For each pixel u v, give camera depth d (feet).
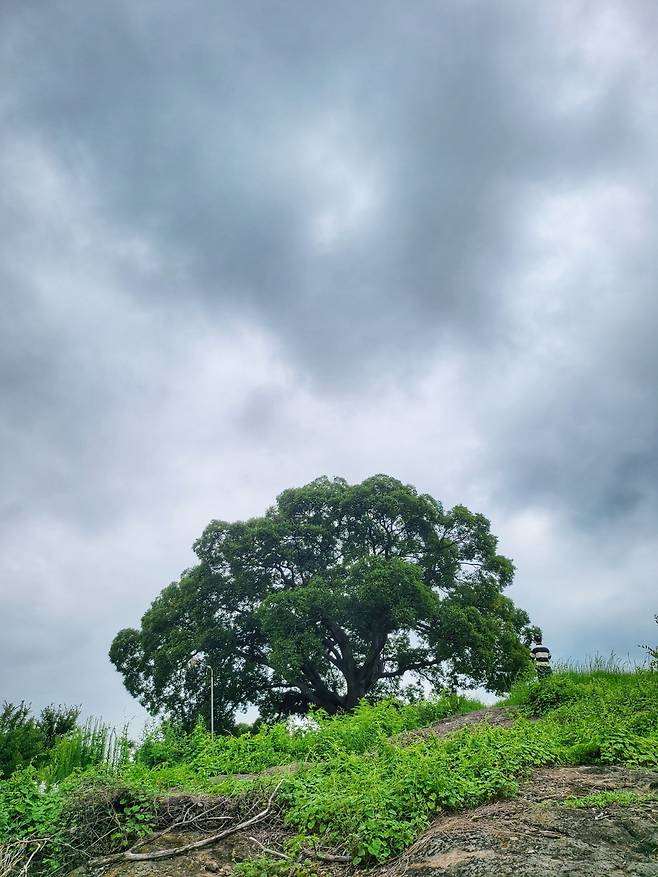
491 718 50.44
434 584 107.86
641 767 28.19
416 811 24.25
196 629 103.40
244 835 25.61
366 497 108.27
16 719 65.46
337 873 22.18
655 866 17.89
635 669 58.75
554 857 18.81
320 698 103.55
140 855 24.11
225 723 102.73
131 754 47.06
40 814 26.40
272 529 105.81
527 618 112.98
